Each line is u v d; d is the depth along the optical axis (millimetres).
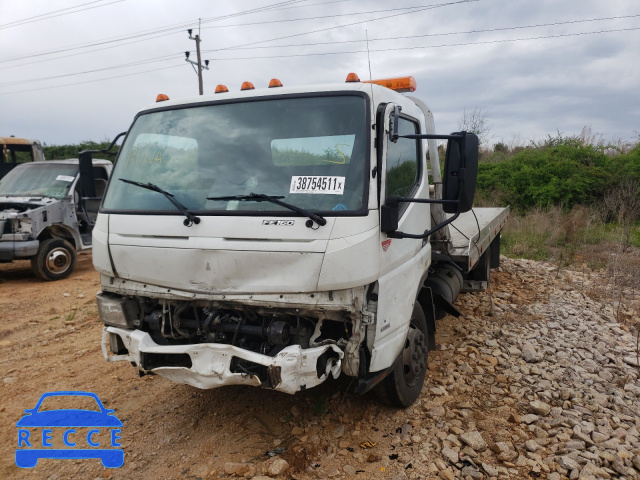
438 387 4664
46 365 5730
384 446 3836
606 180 15453
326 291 3283
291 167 3592
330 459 3695
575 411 4262
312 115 3645
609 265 9172
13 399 4883
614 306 7230
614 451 3727
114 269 3859
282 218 3357
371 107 3529
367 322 3420
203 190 3725
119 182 4098
